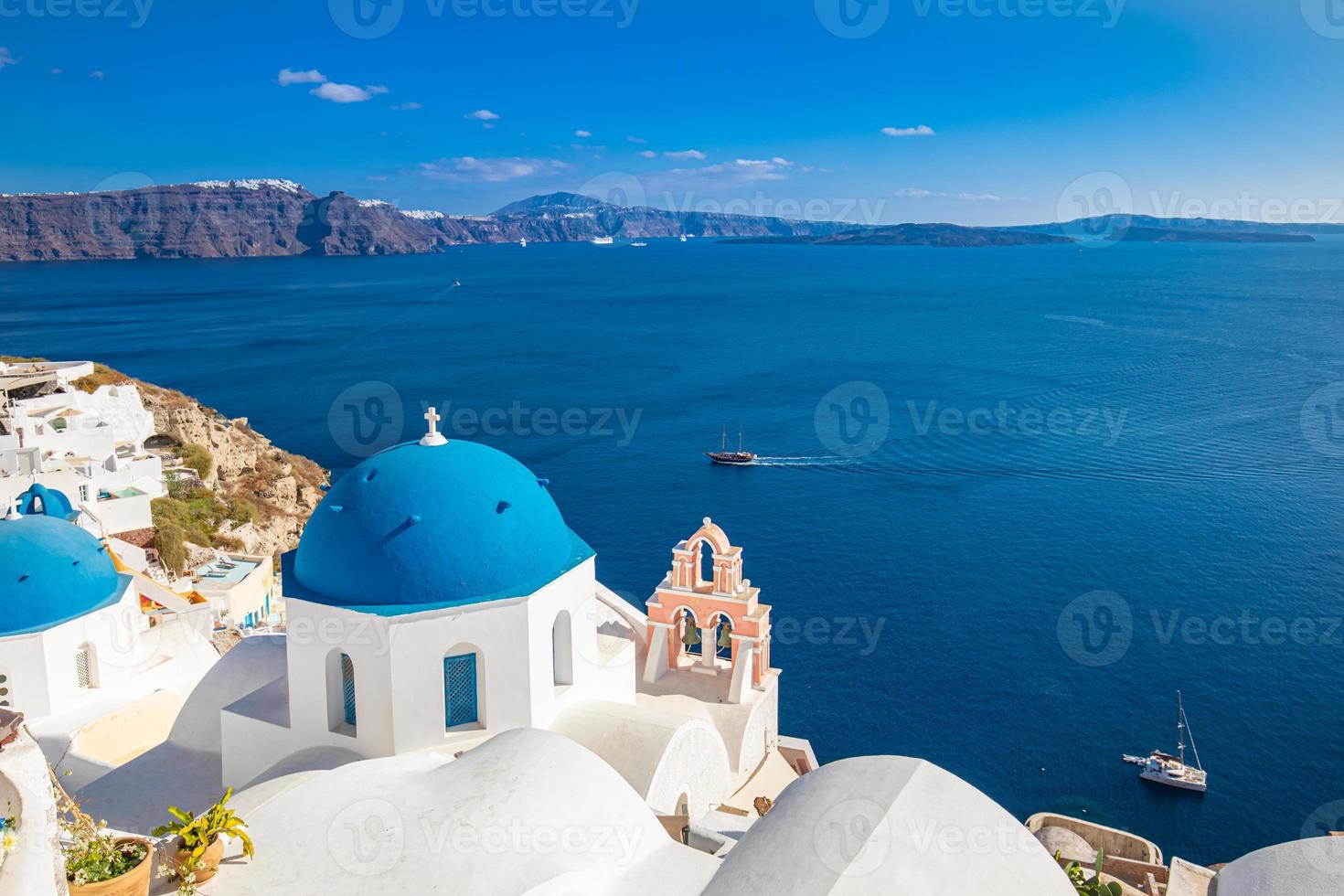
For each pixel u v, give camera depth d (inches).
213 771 823.7
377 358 6446.9
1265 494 3452.3
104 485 2033.7
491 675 745.0
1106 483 3612.2
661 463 3929.6
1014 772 1849.2
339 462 3695.9
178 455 2586.1
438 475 767.7
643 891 531.2
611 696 890.1
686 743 804.0
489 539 754.8
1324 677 2156.7
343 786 596.7
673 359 6471.5
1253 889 511.2
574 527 3127.5
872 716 2031.3
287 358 6363.2
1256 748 1911.9
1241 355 6240.2
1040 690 2121.1
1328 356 6131.9
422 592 729.0
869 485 3617.1
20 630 961.5
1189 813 1727.4
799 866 477.7
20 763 432.8
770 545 2987.2
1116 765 1866.4
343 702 770.8
